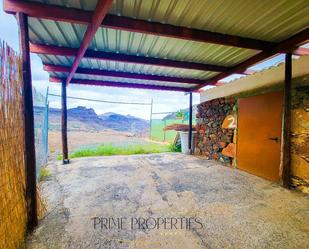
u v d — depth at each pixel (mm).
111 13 2309
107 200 2783
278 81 3670
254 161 4141
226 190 3205
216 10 2186
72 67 4023
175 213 2404
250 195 2982
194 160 5637
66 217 2285
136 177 3926
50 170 4434
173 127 7613
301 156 3115
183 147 6969
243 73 4227
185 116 9758
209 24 2504
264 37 2863
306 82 3119
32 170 2035
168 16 2338
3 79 1501
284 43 2904
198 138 6574
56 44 3188
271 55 3145
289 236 1913
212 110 5789
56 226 2090
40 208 2326
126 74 4844
